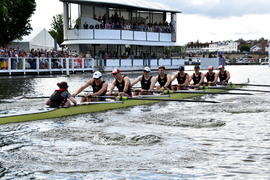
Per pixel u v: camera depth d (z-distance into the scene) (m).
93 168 7.58
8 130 11.16
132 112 15.12
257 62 108.19
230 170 7.37
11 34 51.12
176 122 12.48
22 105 16.55
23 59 35.50
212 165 7.68
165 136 10.32
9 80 30.84
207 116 13.73
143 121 12.83
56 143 9.59
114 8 50.59
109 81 32.44
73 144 9.48
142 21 54.50
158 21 56.94
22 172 7.37
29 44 45.94
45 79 32.53
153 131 11.02
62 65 39.66
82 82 29.42
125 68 49.56
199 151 8.71
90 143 9.59
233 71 55.31
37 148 9.09
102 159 8.17
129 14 52.59
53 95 13.95
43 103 17.27
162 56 57.91
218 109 15.59
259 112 14.55
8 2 48.84
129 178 7.01
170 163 7.85
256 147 9.00
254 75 43.47
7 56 33.97
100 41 46.75
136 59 51.31
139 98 16.50
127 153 8.61
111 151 8.80
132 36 50.53
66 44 48.72
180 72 20.59
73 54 43.75
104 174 7.23
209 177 7.01
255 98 19.98
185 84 20.61
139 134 10.59
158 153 8.59
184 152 8.65
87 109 14.74
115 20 49.22
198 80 21.61
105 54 47.62
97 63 45.78
